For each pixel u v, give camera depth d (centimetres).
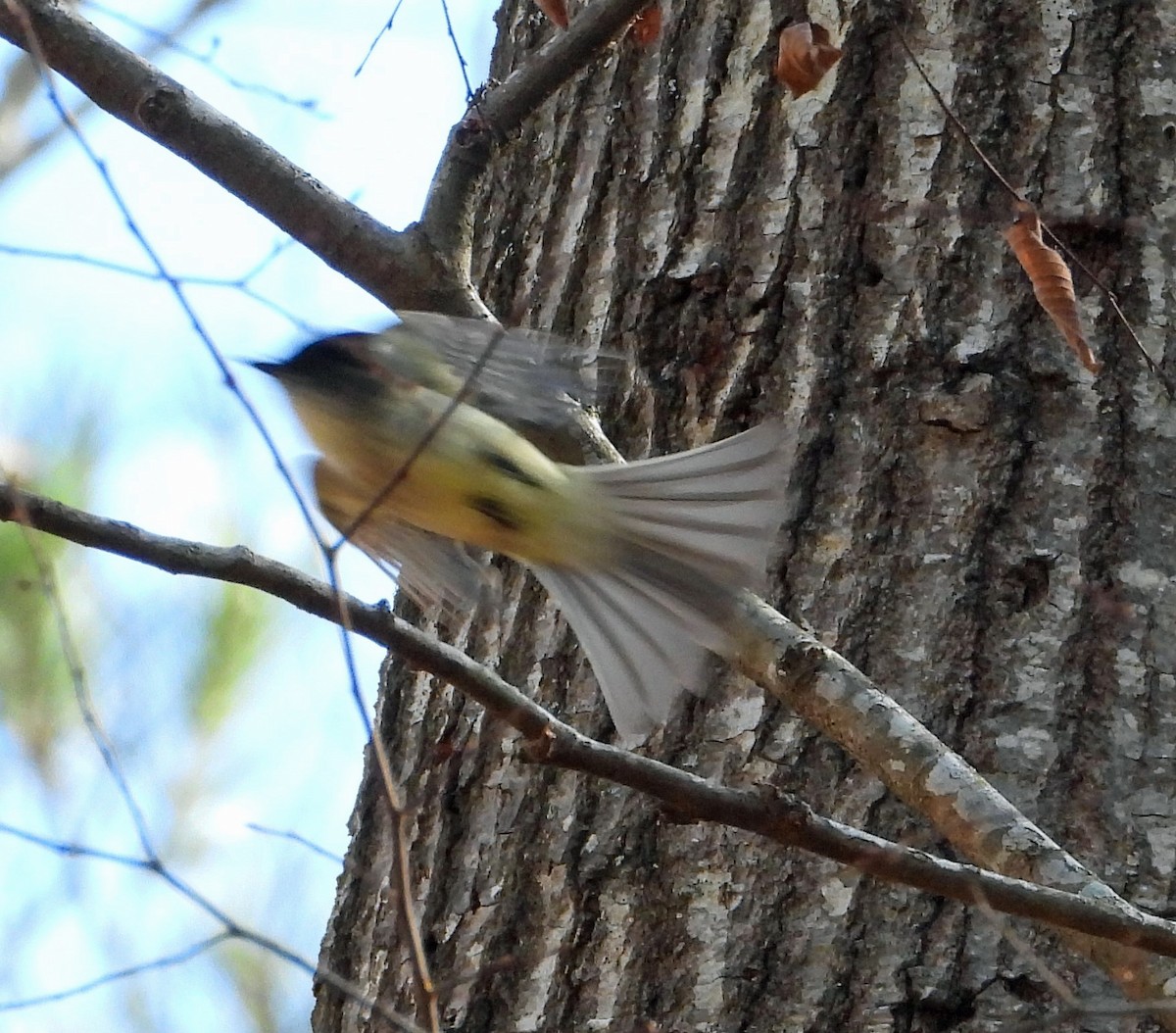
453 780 658
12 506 457
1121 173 645
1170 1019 451
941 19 666
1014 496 609
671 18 712
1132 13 664
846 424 627
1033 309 628
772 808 454
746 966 576
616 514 523
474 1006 612
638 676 512
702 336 658
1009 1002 554
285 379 519
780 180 666
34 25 629
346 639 412
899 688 595
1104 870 570
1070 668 592
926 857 451
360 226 615
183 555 462
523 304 710
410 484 516
